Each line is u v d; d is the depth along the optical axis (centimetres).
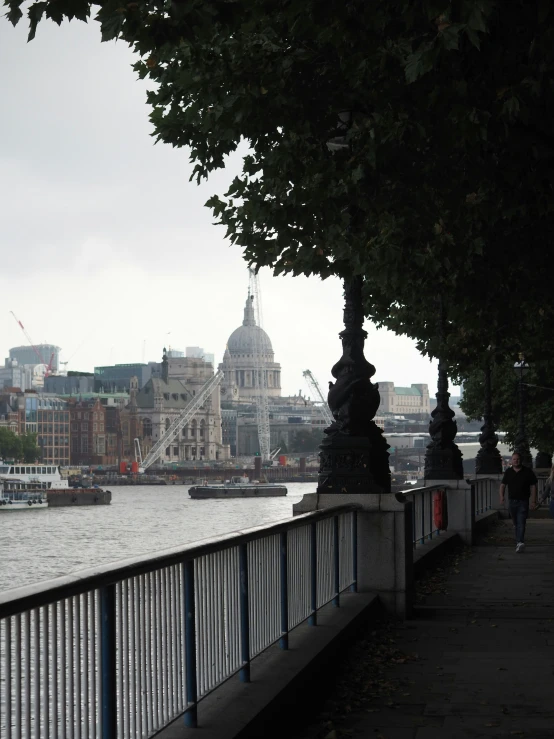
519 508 2614
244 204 1683
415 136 1241
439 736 878
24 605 486
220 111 1389
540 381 5194
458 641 1310
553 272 1806
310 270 1612
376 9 1035
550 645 1286
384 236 1524
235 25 968
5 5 799
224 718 757
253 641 928
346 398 1441
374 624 1374
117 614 624
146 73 1552
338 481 1439
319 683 1005
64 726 538
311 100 1309
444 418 2841
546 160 1314
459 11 891
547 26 1006
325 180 1361
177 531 12794
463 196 1452
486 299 1967
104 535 11956
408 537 1450
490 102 1145
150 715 673
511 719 933
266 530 943
